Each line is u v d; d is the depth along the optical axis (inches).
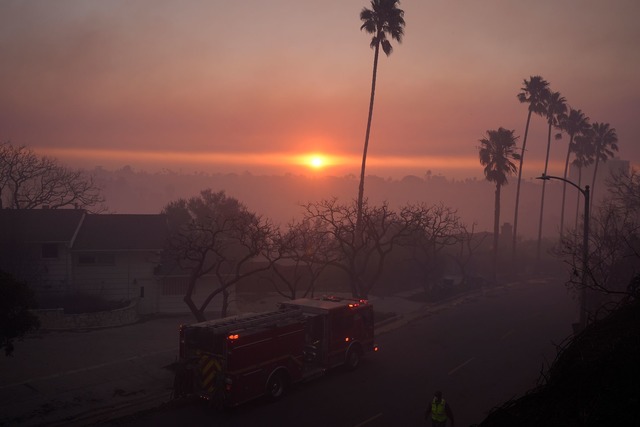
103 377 788.0
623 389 182.5
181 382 660.1
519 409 199.9
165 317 1300.4
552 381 213.0
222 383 634.8
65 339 1018.7
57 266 1275.8
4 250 1205.1
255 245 1111.6
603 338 233.3
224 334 641.6
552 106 2893.7
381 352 993.5
